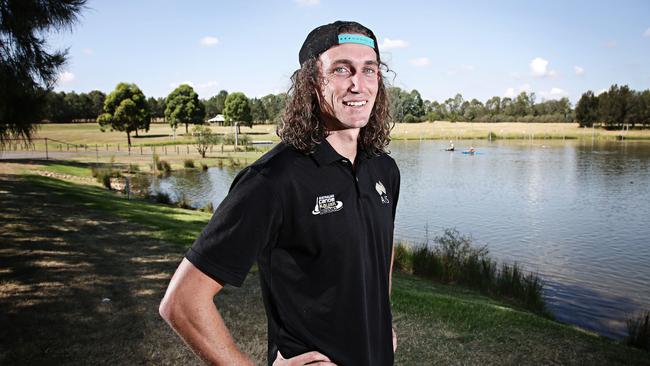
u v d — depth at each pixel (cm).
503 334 551
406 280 922
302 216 128
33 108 904
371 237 142
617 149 6144
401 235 1656
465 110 15275
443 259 1038
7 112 882
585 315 909
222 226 121
